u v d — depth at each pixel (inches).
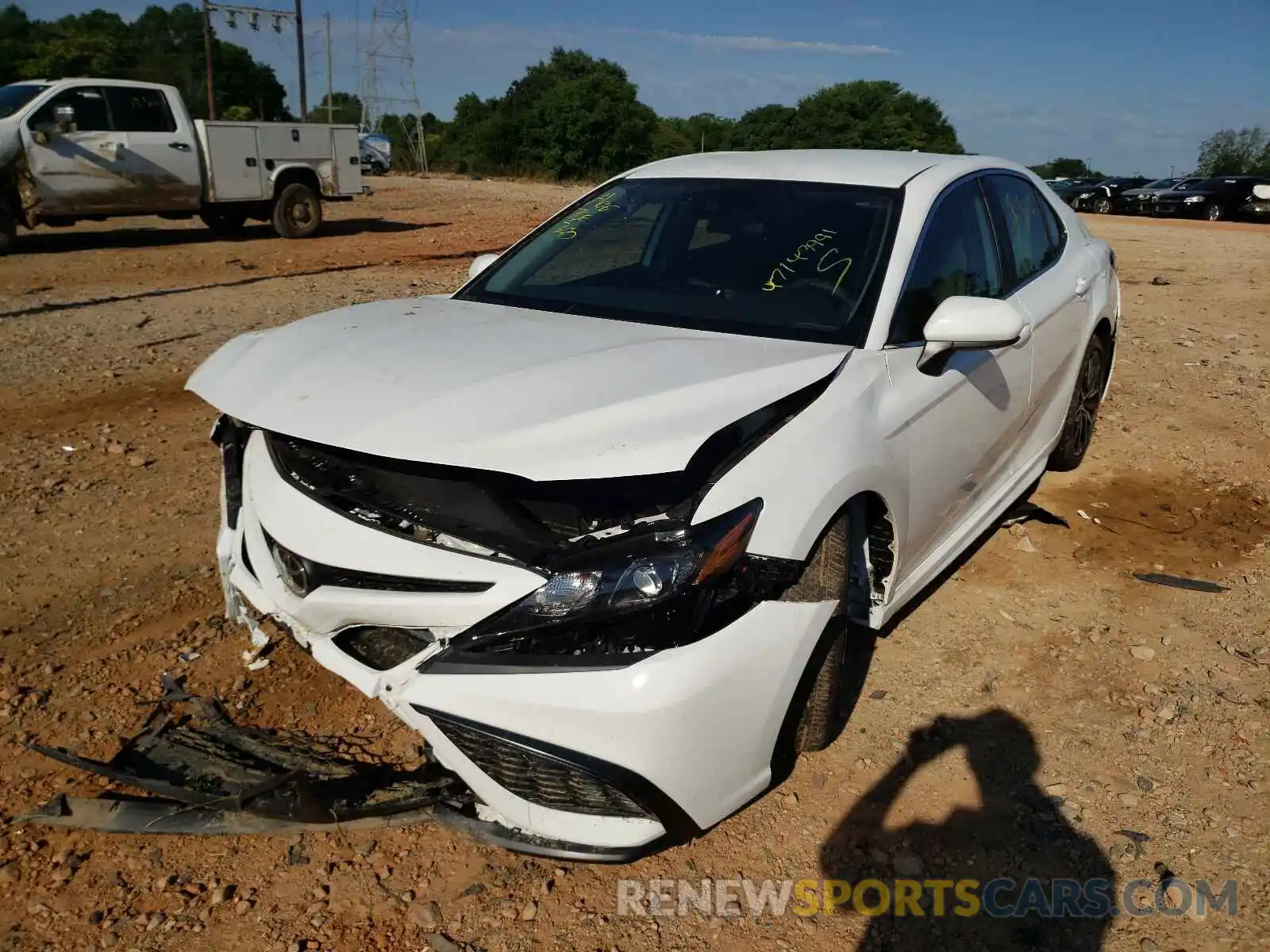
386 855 101.6
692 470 93.6
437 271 458.9
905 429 114.6
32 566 155.3
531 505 92.2
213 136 548.4
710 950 91.9
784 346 114.0
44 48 2167.8
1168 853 104.3
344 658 95.1
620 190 154.5
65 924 92.0
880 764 116.4
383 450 89.0
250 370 110.9
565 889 98.3
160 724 116.0
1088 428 208.7
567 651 86.1
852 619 124.6
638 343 112.6
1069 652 140.9
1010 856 103.8
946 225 137.8
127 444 211.0
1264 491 199.3
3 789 107.5
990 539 176.9
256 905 95.0
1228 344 325.4
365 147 1651.1
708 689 87.1
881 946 93.0
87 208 513.7
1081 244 193.0
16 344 297.0
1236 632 146.7
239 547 110.7
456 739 88.6
